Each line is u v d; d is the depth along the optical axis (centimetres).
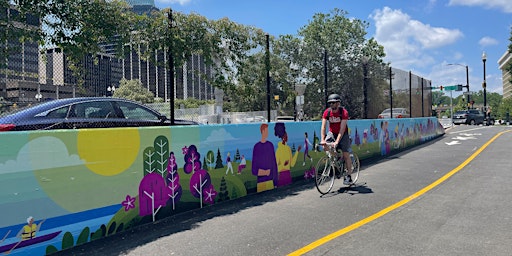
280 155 805
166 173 558
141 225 518
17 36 706
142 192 521
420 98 2291
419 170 955
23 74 766
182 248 431
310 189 763
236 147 693
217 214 578
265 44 1145
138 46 891
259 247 429
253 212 587
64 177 430
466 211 555
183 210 584
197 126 614
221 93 1538
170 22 900
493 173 869
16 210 387
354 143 1102
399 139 1467
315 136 932
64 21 751
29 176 398
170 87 912
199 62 1023
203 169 623
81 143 448
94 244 447
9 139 382
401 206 597
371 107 1675
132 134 510
